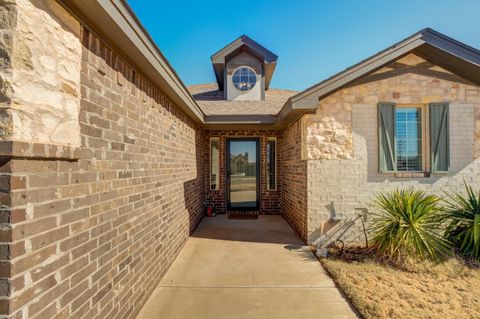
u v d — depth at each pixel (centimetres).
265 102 817
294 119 596
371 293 316
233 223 681
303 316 280
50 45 167
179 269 397
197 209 661
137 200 292
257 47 827
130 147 277
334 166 504
